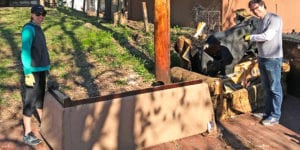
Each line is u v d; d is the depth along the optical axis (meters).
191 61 5.15
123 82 5.56
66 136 3.36
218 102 4.44
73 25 9.35
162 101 3.82
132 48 7.18
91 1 16.16
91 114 3.45
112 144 3.55
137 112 3.67
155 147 3.80
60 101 3.50
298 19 10.43
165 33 5.01
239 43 4.86
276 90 4.30
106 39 7.77
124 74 5.89
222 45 4.88
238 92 4.60
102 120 3.50
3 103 4.79
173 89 3.90
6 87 5.28
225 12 9.46
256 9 4.13
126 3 13.16
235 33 4.88
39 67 3.77
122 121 3.59
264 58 4.22
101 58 6.59
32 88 3.77
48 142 3.73
